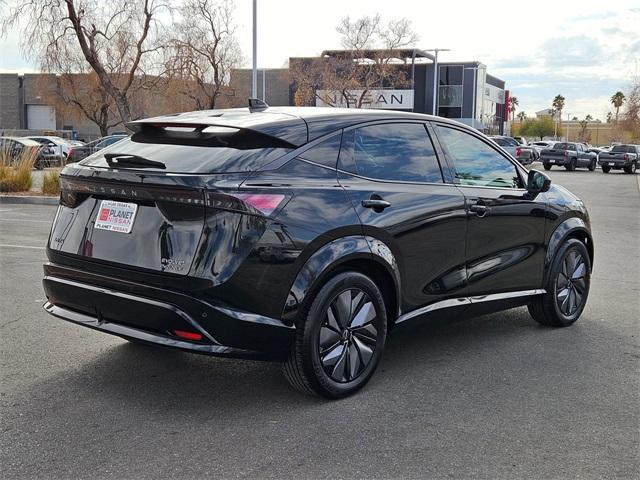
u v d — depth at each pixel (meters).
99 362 4.71
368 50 47.53
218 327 3.60
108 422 3.72
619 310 6.52
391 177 4.43
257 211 3.63
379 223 4.16
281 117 4.14
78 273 4.00
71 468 3.21
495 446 3.50
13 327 5.52
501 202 5.13
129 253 3.79
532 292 5.53
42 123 64.00
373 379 4.46
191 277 3.56
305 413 3.88
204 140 4.02
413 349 5.16
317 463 3.29
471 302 4.93
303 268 3.79
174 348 3.66
